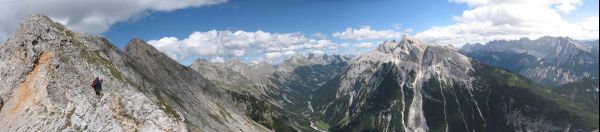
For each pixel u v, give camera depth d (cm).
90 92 13900
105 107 13175
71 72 14900
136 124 12988
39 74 14712
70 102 13625
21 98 14400
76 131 12744
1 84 15162
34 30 16112
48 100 13738
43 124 13125
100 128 12725
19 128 13400
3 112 14362
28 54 15438
